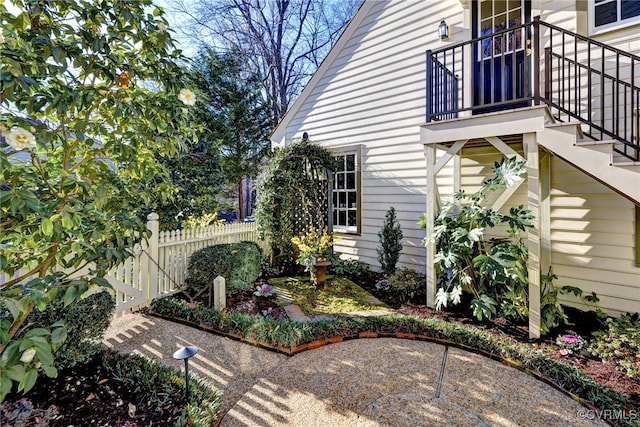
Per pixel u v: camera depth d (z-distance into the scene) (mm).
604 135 3570
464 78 4629
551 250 3938
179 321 3543
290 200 6094
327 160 6086
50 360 1204
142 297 3863
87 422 1804
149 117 1972
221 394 2195
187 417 1832
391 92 5492
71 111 1730
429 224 3861
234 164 10305
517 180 3160
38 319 2094
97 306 2541
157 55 1991
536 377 2475
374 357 2795
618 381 2373
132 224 1900
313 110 6672
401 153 5395
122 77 1817
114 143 1870
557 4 3873
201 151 7277
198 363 2703
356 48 5945
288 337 2963
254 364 2693
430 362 2711
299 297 4465
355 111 5996
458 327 3166
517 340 3027
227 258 4355
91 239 1658
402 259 5395
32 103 1469
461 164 4676
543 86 3986
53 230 1476
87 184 1602
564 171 3826
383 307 4074
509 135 3326
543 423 1969
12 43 1387
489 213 3361
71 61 1607
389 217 5363
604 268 3590
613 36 3541
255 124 10727
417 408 2105
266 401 2197
